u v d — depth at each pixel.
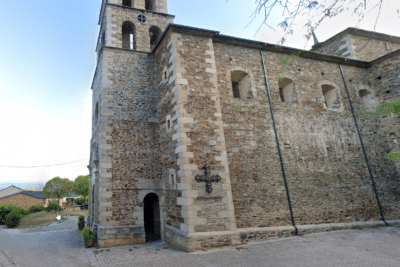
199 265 5.87
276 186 9.04
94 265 6.28
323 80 11.48
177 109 8.34
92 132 12.55
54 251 8.23
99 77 11.30
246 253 6.74
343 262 5.78
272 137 9.59
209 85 8.98
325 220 9.36
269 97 10.05
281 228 8.53
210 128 8.48
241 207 8.34
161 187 9.54
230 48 10.16
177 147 8.17
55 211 26.64
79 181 31.14
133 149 9.71
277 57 10.92
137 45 11.80
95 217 9.73
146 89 10.66
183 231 7.48
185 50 9.08
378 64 12.26
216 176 7.98
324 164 10.09
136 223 9.02
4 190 40.06
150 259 6.59
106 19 11.59
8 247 9.49
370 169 10.77
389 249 6.75
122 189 9.16
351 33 14.30
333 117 11.02
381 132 11.57
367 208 10.19
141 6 12.88
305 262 5.86
